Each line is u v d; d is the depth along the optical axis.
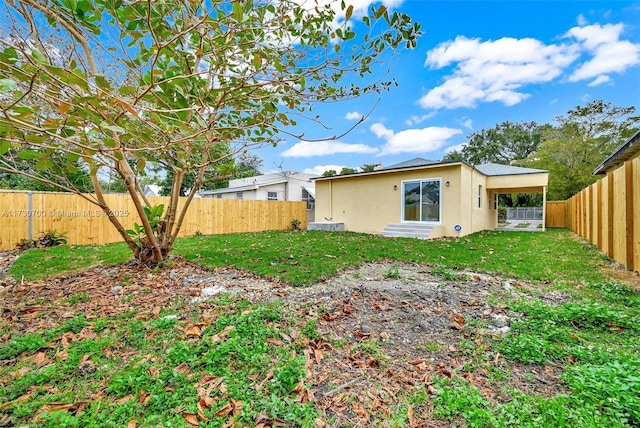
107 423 1.59
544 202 13.20
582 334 2.65
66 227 8.18
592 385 1.81
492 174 13.86
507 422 1.59
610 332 2.71
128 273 4.81
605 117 19.28
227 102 2.29
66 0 2.14
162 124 1.77
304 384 1.97
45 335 2.60
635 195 4.82
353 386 2.00
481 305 3.40
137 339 2.55
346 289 3.94
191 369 2.10
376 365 2.25
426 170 10.90
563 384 1.97
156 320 2.91
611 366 2.00
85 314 3.11
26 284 4.25
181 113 2.13
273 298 3.60
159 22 1.92
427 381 2.04
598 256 6.28
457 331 2.77
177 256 6.09
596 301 3.51
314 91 2.52
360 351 2.42
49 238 7.59
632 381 1.78
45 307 3.34
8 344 2.41
